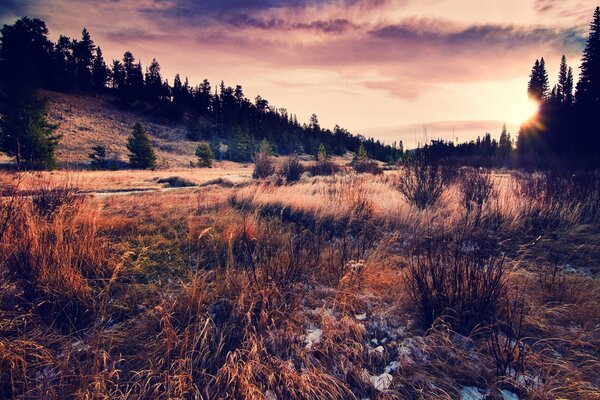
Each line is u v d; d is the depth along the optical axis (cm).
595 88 3050
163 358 245
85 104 8744
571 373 241
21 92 3131
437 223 609
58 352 259
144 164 4500
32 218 390
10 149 2939
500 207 654
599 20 3081
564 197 696
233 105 12344
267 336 276
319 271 412
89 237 412
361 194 761
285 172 1831
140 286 363
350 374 250
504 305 320
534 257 492
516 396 232
